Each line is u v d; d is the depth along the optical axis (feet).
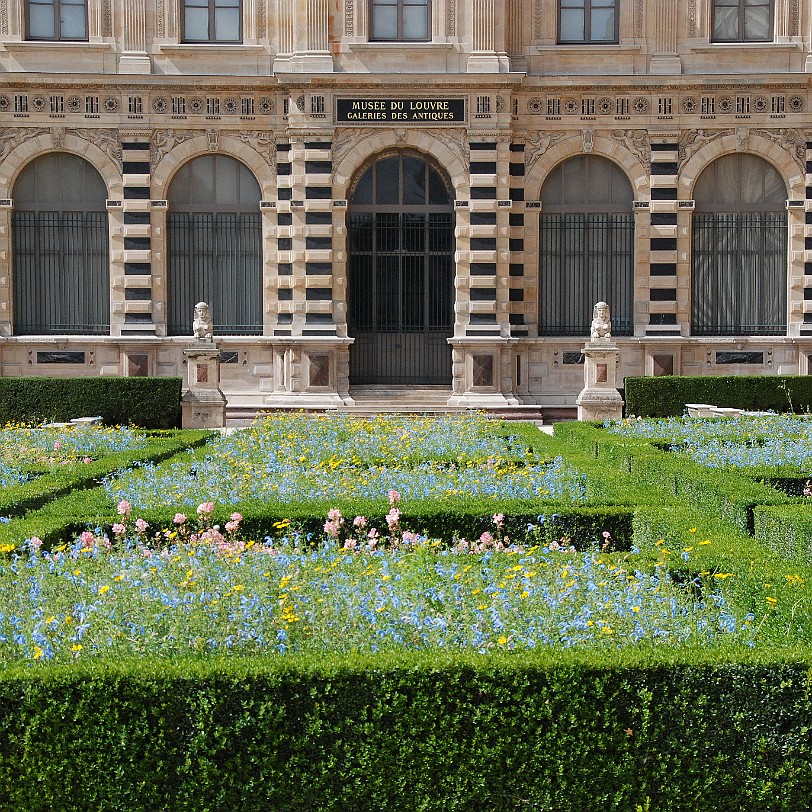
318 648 29.22
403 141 118.52
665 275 120.78
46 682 25.53
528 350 121.70
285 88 118.93
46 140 118.73
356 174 121.08
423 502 47.88
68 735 25.41
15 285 121.60
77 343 120.16
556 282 123.13
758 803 25.82
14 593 33.04
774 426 83.82
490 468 59.00
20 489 52.60
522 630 30.25
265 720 25.59
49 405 106.73
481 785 25.62
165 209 120.16
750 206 121.49
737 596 33.04
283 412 115.14
